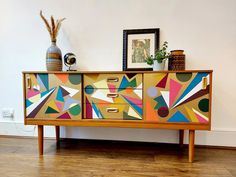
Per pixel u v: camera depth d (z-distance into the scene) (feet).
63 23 6.44
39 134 5.32
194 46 5.87
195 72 4.64
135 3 6.07
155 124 4.89
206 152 5.56
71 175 4.13
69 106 5.17
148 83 4.86
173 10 5.90
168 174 4.20
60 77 5.16
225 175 4.17
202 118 4.69
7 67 6.79
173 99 4.78
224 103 5.83
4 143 6.27
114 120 5.05
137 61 6.08
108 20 6.24
